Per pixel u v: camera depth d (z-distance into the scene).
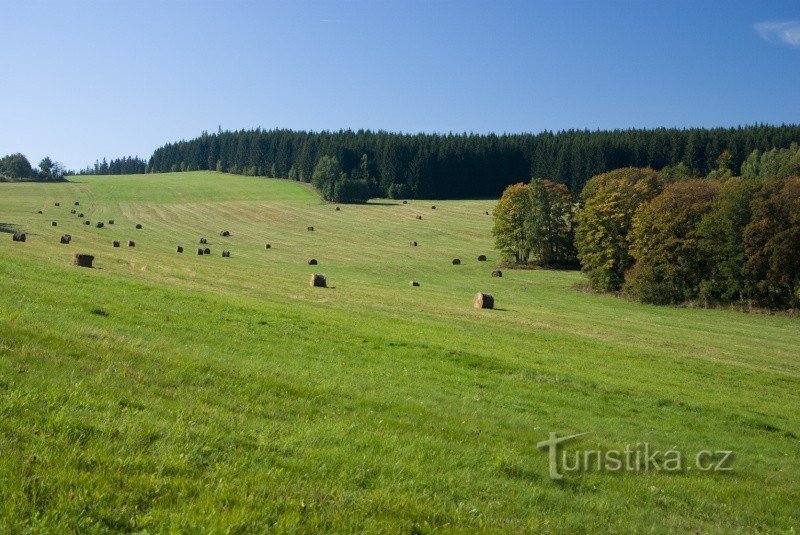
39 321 17.08
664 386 26.59
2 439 7.72
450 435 13.34
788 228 67.00
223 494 7.29
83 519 6.32
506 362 25.75
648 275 72.50
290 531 6.73
